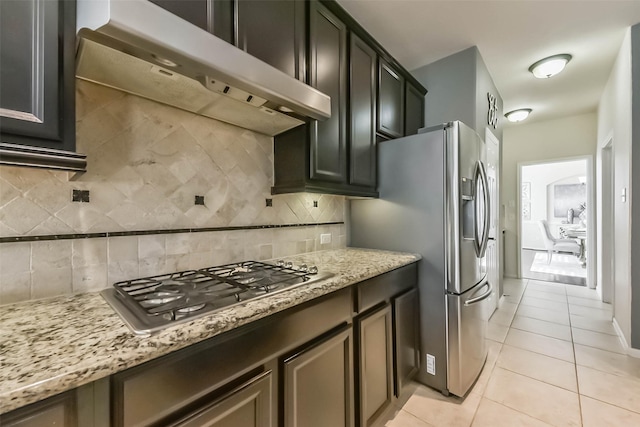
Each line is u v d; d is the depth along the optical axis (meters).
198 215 1.37
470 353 1.79
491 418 1.55
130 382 0.63
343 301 1.24
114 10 0.71
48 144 0.73
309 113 1.35
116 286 1.04
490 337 2.51
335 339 1.18
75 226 1.03
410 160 1.92
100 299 0.97
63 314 0.82
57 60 0.73
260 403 0.89
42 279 0.96
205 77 0.99
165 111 1.26
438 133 1.79
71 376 0.54
